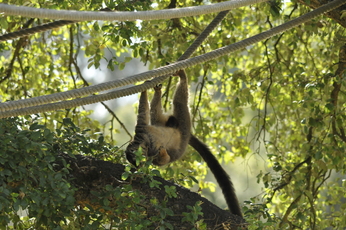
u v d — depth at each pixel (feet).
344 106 36.63
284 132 48.39
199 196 28.07
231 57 48.03
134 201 24.81
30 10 19.03
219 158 47.42
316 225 40.42
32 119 28.60
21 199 24.84
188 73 45.27
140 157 26.00
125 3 32.50
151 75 24.38
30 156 24.34
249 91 43.78
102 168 27.81
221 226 27.20
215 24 31.14
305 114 43.73
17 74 50.52
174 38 40.65
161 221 24.64
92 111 47.91
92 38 47.55
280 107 46.60
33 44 49.80
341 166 37.81
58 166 27.30
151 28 38.91
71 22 26.14
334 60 41.60
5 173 23.91
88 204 27.07
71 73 48.52
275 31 27.73
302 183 35.42
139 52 37.52
